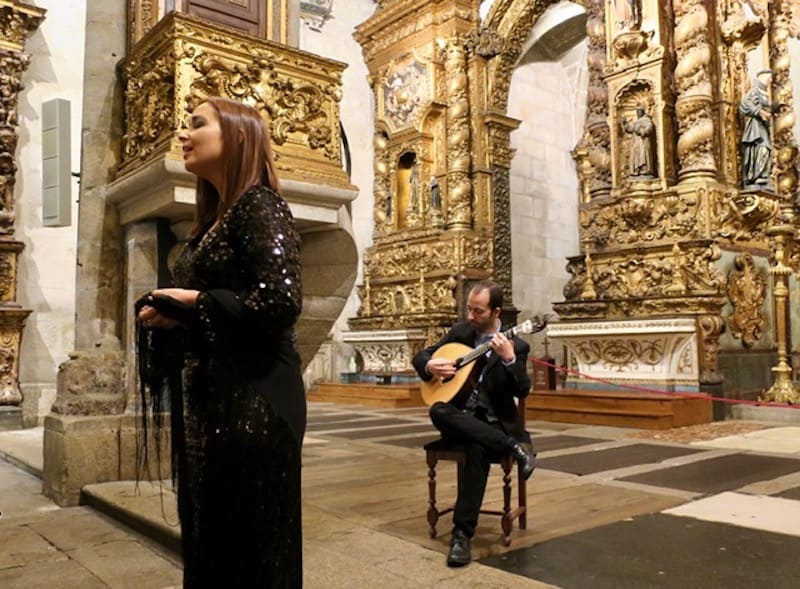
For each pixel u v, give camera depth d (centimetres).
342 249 547
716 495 449
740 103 1074
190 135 192
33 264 1006
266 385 176
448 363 341
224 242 178
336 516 400
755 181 1036
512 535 357
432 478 351
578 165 1288
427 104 1471
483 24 1480
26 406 980
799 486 477
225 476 171
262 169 190
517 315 1499
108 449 482
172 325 187
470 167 1468
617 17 1095
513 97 1694
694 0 1026
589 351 1030
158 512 394
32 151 1021
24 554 357
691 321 905
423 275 1438
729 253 992
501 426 342
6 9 986
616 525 374
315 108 517
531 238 1692
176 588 305
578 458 612
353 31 1623
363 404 1255
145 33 541
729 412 937
